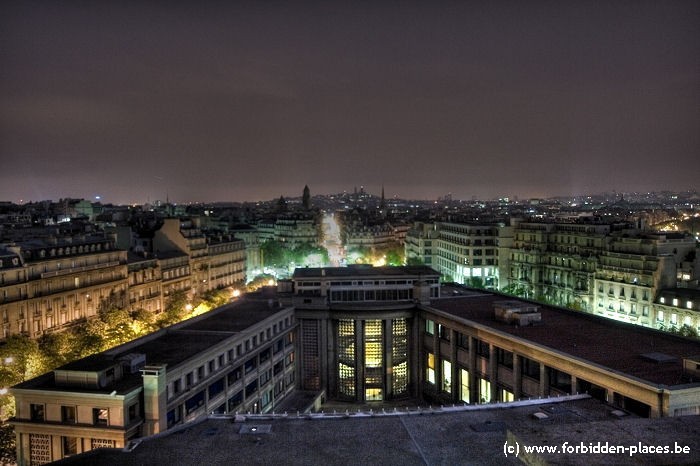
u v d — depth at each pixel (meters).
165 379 91.19
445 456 62.22
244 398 121.25
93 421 85.25
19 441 87.44
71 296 162.25
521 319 118.25
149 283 198.75
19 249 149.12
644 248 186.75
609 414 76.06
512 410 77.12
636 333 110.19
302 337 154.38
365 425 71.06
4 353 123.06
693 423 47.44
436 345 143.75
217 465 60.19
